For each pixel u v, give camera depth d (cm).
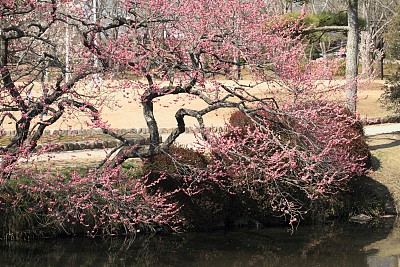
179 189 1245
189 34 1134
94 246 1248
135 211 1247
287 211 1324
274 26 1211
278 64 1169
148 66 1101
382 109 2841
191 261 1190
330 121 1277
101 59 1114
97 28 1107
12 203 1210
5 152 1103
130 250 1238
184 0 1133
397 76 2327
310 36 1962
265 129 1133
